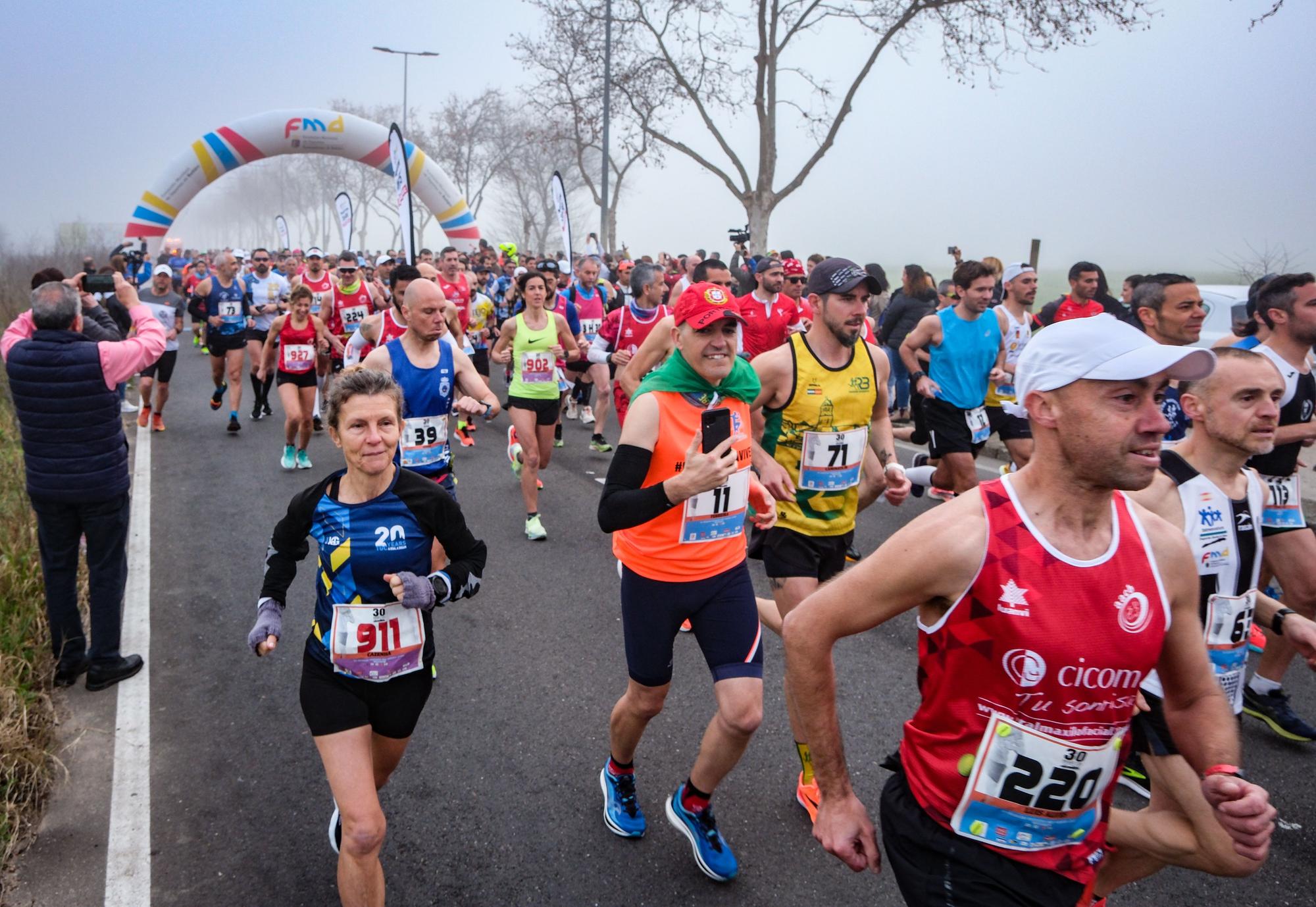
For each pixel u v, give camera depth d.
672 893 2.91
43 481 4.07
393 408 2.57
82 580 5.19
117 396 4.19
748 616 2.94
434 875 3.00
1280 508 3.63
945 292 12.33
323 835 3.23
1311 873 3.00
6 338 4.20
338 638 2.58
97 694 4.27
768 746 3.80
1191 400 2.68
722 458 2.61
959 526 1.69
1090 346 1.57
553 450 9.79
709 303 2.77
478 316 11.34
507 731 3.92
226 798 3.46
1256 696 3.94
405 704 2.71
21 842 3.17
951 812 1.78
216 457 9.20
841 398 3.61
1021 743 1.69
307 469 8.73
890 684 4.36
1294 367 3.65
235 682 4.42
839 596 1.81
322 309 10.72
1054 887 1.78
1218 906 2.83
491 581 5.77
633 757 3.62
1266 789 3.49
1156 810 2.32
